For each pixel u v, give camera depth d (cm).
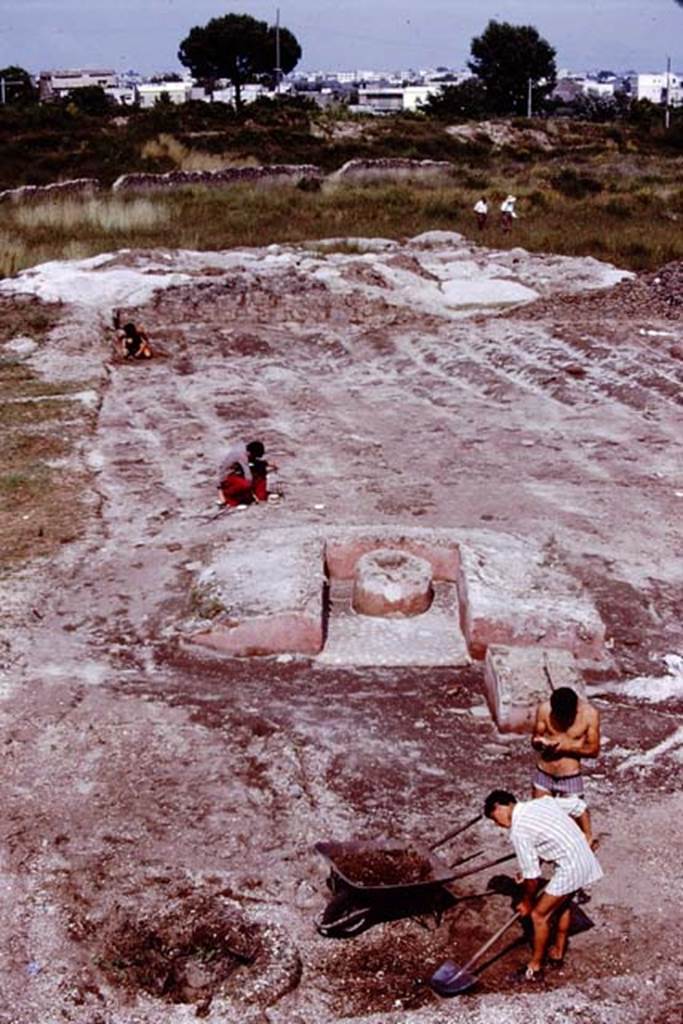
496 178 4556
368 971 618
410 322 2336
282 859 713
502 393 1828
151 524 1271
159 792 785
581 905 670
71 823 750
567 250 3027
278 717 881
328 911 648
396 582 1046
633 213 3700
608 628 1026
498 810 607
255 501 1332
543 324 2253
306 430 1656
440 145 5572
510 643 964
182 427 1659
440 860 654
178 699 908
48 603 1069
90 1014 587
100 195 3878
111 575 1131
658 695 924
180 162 4691
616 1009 582
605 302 2427
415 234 3300
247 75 7506
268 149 5147
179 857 714
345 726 870
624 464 1482
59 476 1443
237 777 802
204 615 1005
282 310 2377
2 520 1286
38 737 852
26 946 638
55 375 1970
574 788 676
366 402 1819
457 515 1294
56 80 11756
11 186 4203
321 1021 579
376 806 770
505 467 1474
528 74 8762
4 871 701
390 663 967
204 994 618
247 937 643
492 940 598
